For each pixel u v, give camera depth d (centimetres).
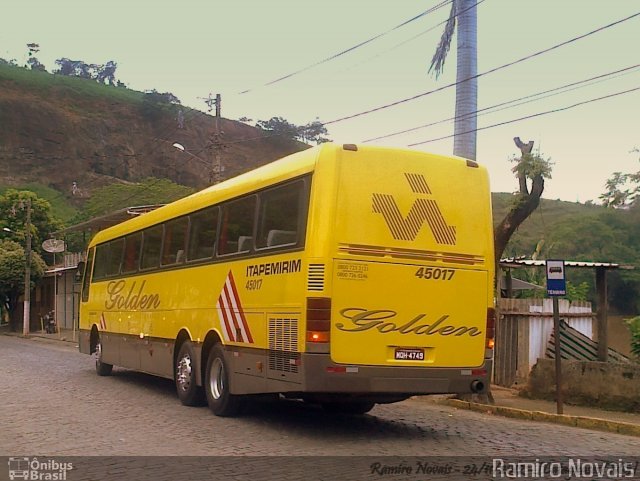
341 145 880
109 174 12131
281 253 923
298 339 864
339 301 849
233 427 984
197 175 11975
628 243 3972
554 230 4219
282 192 946
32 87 12550
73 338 3694
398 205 894
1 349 2895
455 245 925
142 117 13000
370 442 884
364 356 856
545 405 1362
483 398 1309
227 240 1090
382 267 873
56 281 4847
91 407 1171
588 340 1667
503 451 841
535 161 1298
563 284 1163
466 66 1475
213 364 1101
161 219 1382
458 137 1473
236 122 12756
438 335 900
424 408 1280
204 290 1150
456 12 1502
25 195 5494
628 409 1283
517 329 1612
